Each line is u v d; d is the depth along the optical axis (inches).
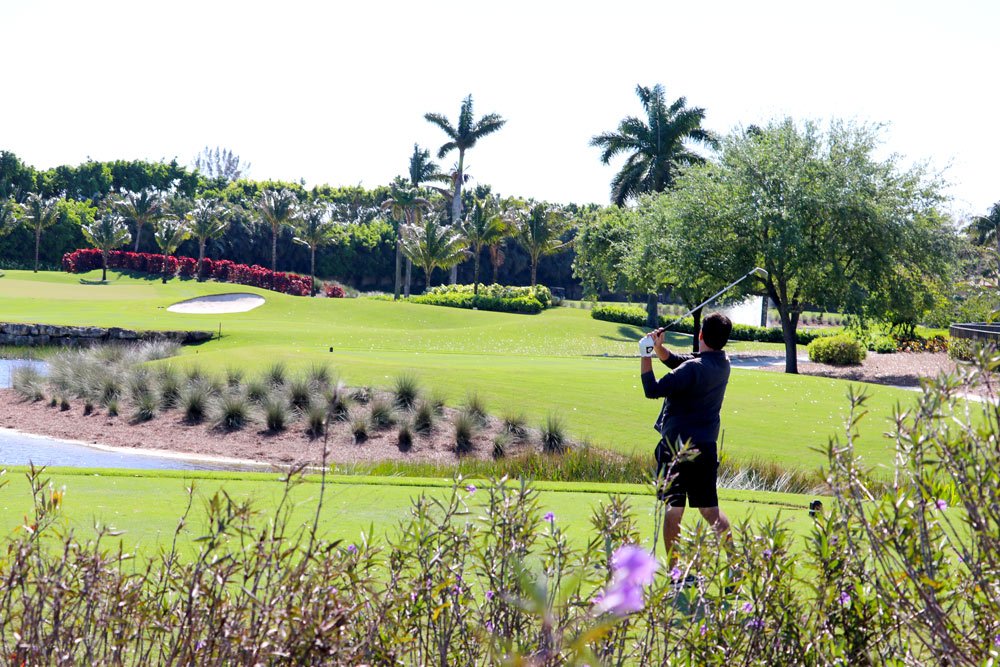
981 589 98.3
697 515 253.4
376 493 281.0
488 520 113.3
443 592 113.0
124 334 1429.6
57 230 3186.5
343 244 3376.0
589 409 715.4
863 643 107.3
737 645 106.3
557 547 111.9
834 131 1210.0
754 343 2030.0
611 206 2177.7
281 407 687.7
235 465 577.3
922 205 1180.5
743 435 623.5
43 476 296.7
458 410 701.3
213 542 100.3
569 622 88.8
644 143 2028.8
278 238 3334.2
